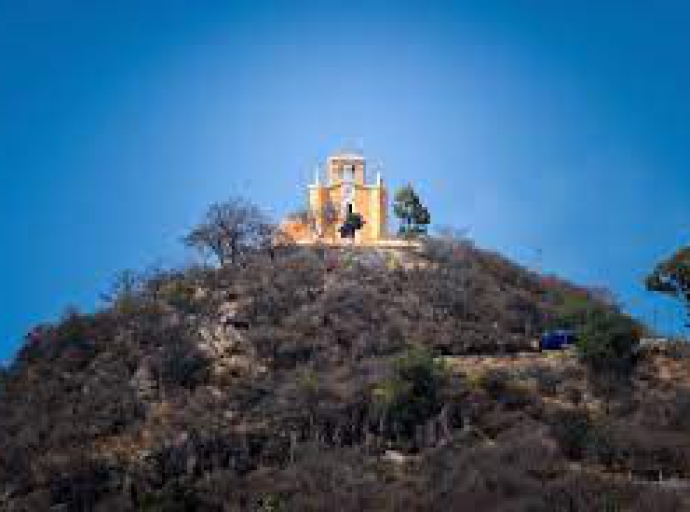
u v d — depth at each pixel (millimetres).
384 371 127000
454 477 111000
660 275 137000
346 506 108188
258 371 131500
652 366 130375
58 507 114375
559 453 115625
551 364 131750
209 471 117250
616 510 105000
